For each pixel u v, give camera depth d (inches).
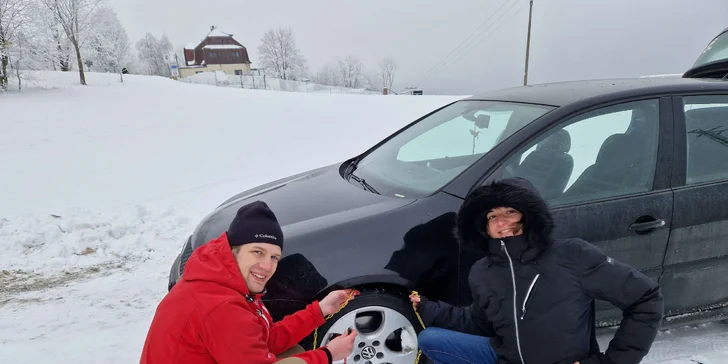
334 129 512.4
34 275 155.9
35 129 470.9
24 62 842.8
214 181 292.5
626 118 97.1
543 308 66.9
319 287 80.5
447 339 80.4
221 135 466.6
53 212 221.5
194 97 825.5
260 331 61.8
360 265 81.2
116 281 151.1
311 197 102.4
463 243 72.7
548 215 64.5
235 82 1984.5
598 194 92.6
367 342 84.4
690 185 95.3
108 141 425.7
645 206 91.4
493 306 71.7
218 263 61.1
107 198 254.1
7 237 182.7
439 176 97.7
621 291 63.8
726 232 97.2
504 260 69.1
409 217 85.6
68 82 1024.9
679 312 99.3
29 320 123.2
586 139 94.6
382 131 498.0
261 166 336.5
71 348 108.9
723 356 98.7
